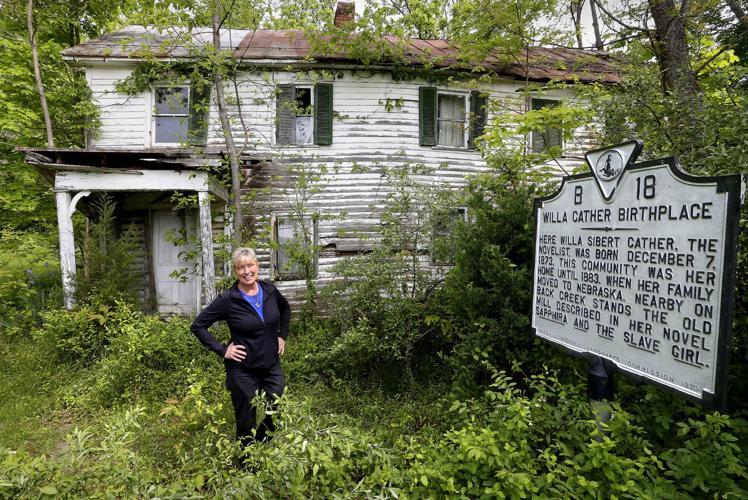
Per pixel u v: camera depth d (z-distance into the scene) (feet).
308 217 30.37
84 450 7.32
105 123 29.84
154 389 17.08
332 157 30.68
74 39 40.40
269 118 30.04
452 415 13.75
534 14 24.29
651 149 14.17
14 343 21.79
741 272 10.00
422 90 31.14
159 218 31.37
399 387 17.97
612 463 7.60
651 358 8.22
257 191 29.45
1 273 26.03
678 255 7.71
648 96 15.08
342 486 8.06
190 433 13.98
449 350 19.81
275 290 12.98
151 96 29.91
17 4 31.81
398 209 21.44
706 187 7.23
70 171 24.09
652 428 9.23
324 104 30.40
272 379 12.35
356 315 20.27
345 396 17.12
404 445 10.93
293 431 7.93
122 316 20.81
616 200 9.22
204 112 29.84
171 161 23.84
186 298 31.32
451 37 39.19
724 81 14.92
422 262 20.39
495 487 7.87
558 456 9.12
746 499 6.73
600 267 9.66
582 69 31.55
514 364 11.85
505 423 9.11
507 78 31.09
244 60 28.71
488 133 21.06
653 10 19.07
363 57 29.14
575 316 10.45
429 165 31.24
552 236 11.46
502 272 13.06
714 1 17.87
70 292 23.16
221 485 7.67
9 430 14.33
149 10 22.13
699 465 7.53
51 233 35.14
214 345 11.90
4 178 31.99
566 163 32.12
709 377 7.05
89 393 16.84
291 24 35.78
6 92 32.30
